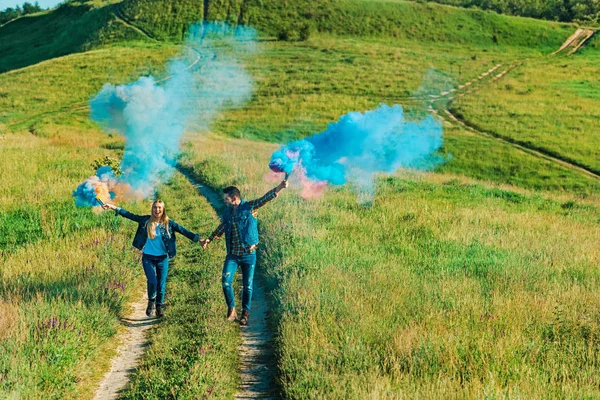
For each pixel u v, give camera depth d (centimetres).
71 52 9325
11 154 2378
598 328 845
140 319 895
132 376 704
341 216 1549
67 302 844
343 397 603
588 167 3956
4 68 9744
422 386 639
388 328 799
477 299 944
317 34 8838
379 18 9206
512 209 2077
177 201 1723
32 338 726
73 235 1315
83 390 668
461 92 5875
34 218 1469
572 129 4697
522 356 748
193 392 621
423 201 1919
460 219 1686
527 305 938
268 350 779
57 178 1942
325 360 690
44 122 4522
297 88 5847
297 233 1270
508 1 11175
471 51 8338
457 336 768
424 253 1291
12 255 1182
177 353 738
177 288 991
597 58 7744
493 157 4081
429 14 9381
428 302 909
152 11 9556
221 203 1712
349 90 5819
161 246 879
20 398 596
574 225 1858
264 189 1789
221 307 887
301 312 818
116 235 1270
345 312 834
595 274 1209
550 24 9500
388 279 1021
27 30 11538
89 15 10250
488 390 614
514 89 5928
